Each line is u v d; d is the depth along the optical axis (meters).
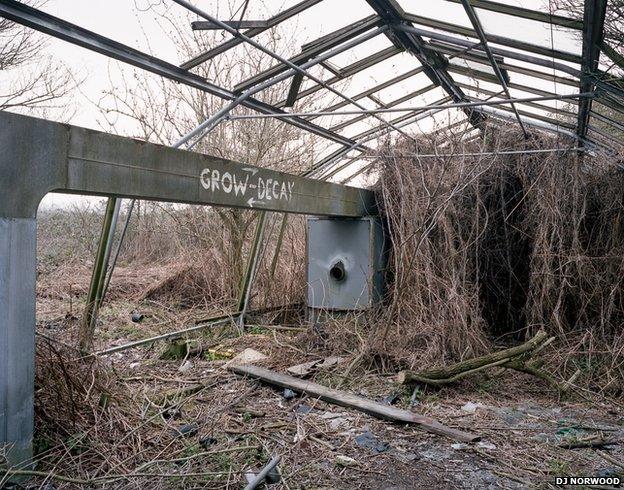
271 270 9.90
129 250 16.08
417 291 7.17
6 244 3.14
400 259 7.01
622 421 5.03
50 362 4.05
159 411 4.77
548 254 7.01
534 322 7.43
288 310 9.55
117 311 10.22
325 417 4.96
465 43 4.89
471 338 6.65
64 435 3.90
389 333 7.01
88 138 3.68
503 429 4.77
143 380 6.02
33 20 3.88
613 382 5.86
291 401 5.42
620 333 6.73
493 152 7.36
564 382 5.80
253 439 4.39
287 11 4.67
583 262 6.91
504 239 8.42
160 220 14.82
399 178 7.40
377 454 4.20
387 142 7.96
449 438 4.54
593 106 6.69
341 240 8.38
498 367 6.51
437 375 5.72
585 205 7.25
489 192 8.16
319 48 5.25
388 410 4.98
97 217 16.73
